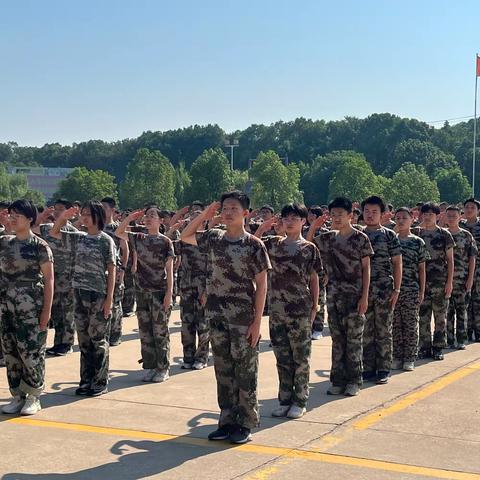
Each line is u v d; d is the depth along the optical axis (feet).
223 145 535.19
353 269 21.72
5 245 19.27
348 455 16.12
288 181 283.18
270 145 513.04
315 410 20.17
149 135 567.18
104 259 21.84
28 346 19.33
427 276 28.25
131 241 24.20
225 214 17.07
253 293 17.06
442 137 438.81
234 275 16.96
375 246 23.90
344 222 21.88
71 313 28.91
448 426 18.51
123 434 17.80
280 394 19.77
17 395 19.79
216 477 14.71
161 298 24.00
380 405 20.75
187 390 22.71
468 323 33.17
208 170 298.97
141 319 24.25
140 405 20.71
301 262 19.26
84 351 21.95
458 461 15.71
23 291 19.26
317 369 26.37
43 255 19.39
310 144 486.79
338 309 22.02
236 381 17.24
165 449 16.61
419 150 379.55
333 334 22.24
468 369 26.27
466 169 369.50
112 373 25.49
